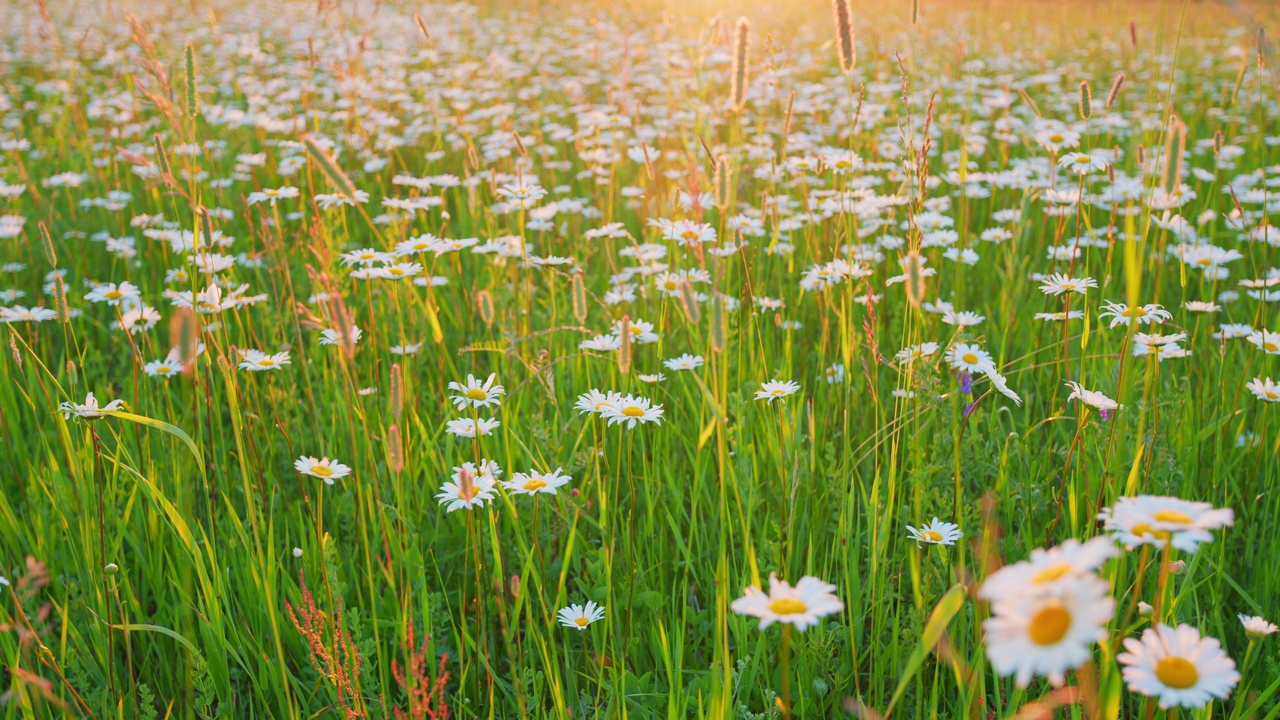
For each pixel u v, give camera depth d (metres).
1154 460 2.48
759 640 2.16
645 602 2.45
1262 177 5.62
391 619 2.51
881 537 2.33
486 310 2.06
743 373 3.36
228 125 7.40
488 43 12.44
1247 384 2.78
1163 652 1.20
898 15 14.92
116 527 2.63
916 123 7.11
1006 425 3.42
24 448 3.25
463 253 4.93
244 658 2.29
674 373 3.62
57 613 2.56
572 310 3.88
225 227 5.40
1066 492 2.64
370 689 2.14
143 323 3.42
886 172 5.80
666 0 7.30
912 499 2.67
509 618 2.56
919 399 2.49
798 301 3.98
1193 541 1.12
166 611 2.52
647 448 3.19
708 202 4.14
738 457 2.65
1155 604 1.41
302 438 3.16
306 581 2.54
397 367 1.78
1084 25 15.52
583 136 6.84
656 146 7.12
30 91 9.88
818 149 6.12
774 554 2.28
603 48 10.98
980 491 2.80
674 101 8.15
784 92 8.49
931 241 4.16
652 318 3.92
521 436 3.02
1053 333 3.81
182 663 2.30
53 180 5.63
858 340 3.37
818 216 4.48
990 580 0.94
